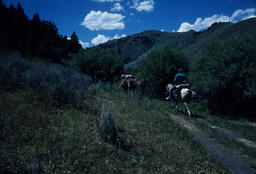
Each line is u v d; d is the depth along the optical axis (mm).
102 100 9172
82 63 18672
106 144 4383
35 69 9312
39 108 5328
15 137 3461
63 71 11766
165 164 4363
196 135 7480
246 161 5797
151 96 16641
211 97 14227
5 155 2959
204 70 15133
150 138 5750
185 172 4262
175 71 17203
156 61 17594
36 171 2770
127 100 10750
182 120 9398
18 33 46656
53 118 4934
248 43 15320
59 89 6723
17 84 6980
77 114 5848
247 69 13734
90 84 12484
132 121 7059
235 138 8164
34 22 54625
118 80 19031
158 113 9375
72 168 3172
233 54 13922
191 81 15367
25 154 3133
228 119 12609
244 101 14203
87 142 4094
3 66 7465
